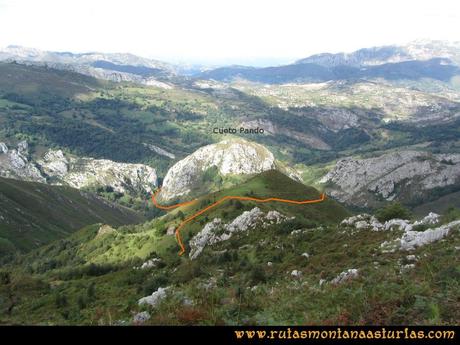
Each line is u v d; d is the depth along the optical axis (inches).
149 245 5689.0
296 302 1139.3
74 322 1752.0
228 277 2150.6
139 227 7332.7
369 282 1176.2
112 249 6269.7
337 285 1263.5
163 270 3646.7
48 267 6599.4
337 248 2277.3
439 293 932.0
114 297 2625.5
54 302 2866.6
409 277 1175.0
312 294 1211.9
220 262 3181.6
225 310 1070.4
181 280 2497.5
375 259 1656.0
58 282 4667.8
